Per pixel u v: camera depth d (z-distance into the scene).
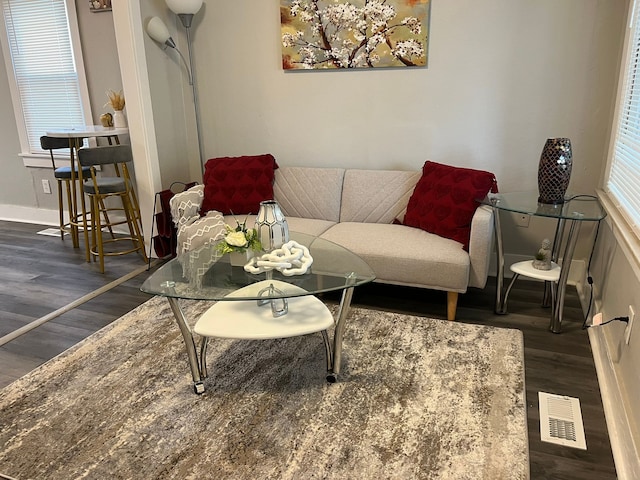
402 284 2.67
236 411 1.93
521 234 3.17
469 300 2.92
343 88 3.37
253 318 2.01
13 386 2.12
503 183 3.17
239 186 3.29
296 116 3.56
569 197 2.65
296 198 3.35
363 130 3.41
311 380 2.12
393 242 2.71
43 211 4.66
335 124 3.47
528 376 2.15
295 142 3.62
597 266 2.71
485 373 2.14
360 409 1.92
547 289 2.80
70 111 4.21
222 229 2.81
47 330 2.64
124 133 3.58
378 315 2.72
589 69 2.80
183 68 3.76
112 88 3.96
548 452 1.72
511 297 2.95
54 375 2.20
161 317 2.74
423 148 3.29
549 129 2.97
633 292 1.87
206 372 2.11
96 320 2.74
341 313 2.03
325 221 3.23
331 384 2.09
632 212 2.11
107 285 3.21
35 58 4.16
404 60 3.15
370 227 2.99
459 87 3.10
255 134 3.72
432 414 1.88
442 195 2.79
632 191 2.12
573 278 3.11
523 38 2.88
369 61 3.23
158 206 3.50
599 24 2.72
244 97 3.66
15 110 4.39
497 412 1.88
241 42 3.54
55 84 4.17
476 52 3.00
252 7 3.43
